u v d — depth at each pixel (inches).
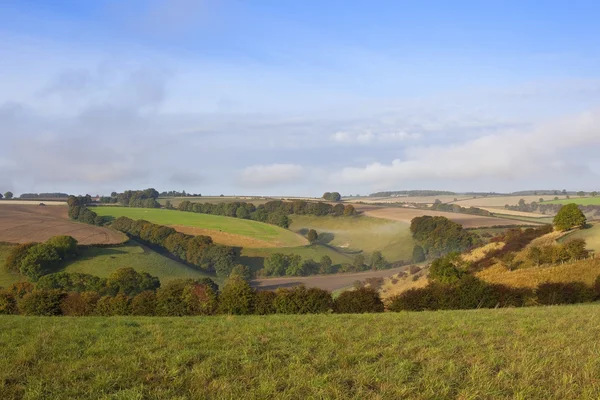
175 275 3612.2
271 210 7283.5
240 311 1098.7
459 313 740.0
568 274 1814.7
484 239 4215.1
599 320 588.4
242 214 6673.2
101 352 420.8
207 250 4202.8
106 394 311.3
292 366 368.5
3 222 4483.3
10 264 3117.6
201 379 338.3
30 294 1209.4
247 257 4542.3
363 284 3526.1
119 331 524.4
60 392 314.8
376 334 500.4
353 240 5738.2
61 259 3351.4
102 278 2861.7
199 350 422.6
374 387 327.3
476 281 1143.0
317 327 559.8
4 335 498.0
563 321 580.4
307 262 4311.0
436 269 2272.4
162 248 4653.1
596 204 5442.9
